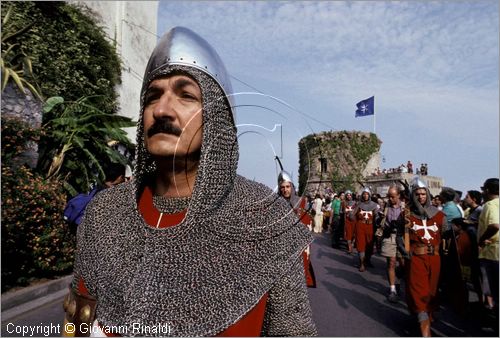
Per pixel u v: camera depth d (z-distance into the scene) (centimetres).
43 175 663
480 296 512
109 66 1162
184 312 92
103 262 103
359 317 502
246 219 102
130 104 1418
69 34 967
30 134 589
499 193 484
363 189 850
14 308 447
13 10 820
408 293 441
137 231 106
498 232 477
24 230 500
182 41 104
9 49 679
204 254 99
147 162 122
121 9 1371
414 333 451
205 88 102
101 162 798
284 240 100
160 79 102
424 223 438
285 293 95
